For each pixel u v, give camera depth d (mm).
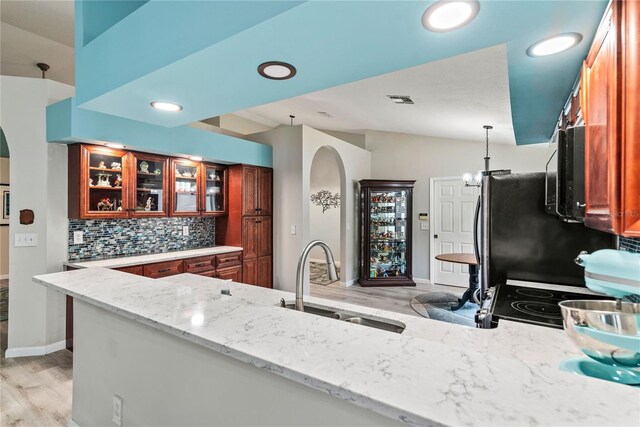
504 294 2018
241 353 927
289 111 5707
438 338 1280
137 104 1867
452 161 6078
